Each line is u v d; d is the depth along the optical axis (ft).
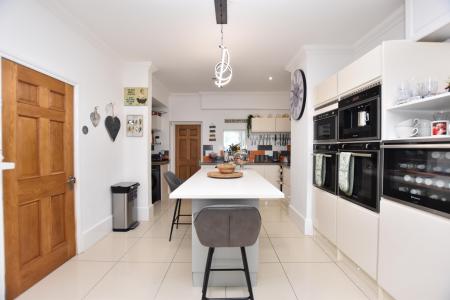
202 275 6.85
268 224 12.31
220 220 5.09
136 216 12.51
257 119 19.19
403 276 5.29
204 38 9.80
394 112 6.03
